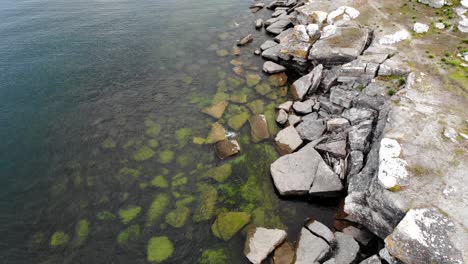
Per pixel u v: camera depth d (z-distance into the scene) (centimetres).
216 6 4306
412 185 1298
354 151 1725
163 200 1723
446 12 2739
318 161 1786
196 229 1577
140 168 1917
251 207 1670
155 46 3262
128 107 2403
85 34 3494
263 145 2039
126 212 1669
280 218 1609
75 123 2252
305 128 2086
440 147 1449
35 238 1566
